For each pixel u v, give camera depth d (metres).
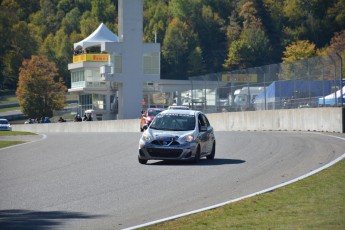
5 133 119.88
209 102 125.69
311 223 27.61
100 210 33.97
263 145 68.06
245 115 113.06
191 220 29.64
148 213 32.69
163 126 55.59
